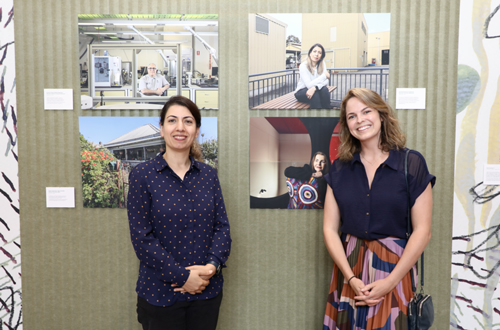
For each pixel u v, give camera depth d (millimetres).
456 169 2154
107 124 2209
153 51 2189
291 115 2189
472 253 2164
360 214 1693
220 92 2189
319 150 2186
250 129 2184
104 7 2172
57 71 2197
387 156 1704
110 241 2248
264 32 2160
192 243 1667
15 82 2201
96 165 2227
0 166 2238
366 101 1681
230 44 2170
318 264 2223
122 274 2258
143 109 2209
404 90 2137
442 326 2191
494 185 2143
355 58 2148
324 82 2172
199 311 1693
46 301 2275
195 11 2166
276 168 2203
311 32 2156
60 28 2180
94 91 2203
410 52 2137
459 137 2148
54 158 2230
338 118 2168
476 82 2121
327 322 1849
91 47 2189
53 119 2217
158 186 1646
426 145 2158
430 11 2121
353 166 1763
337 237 1795
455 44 2123
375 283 1630
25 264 2266
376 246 1685
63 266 2266
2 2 2168
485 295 2166
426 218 1632
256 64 2170
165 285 1642
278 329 2252
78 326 2281
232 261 2232
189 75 2191
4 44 2189
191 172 1760
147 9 2174
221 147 2203
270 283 2240
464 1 2102
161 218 1626
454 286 2182
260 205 2211
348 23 2139
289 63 2172
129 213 1658
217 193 1822
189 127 1727
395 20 2133
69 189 2229
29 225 2252
